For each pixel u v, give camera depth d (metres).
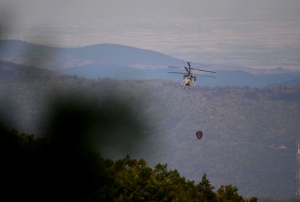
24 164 37.88
